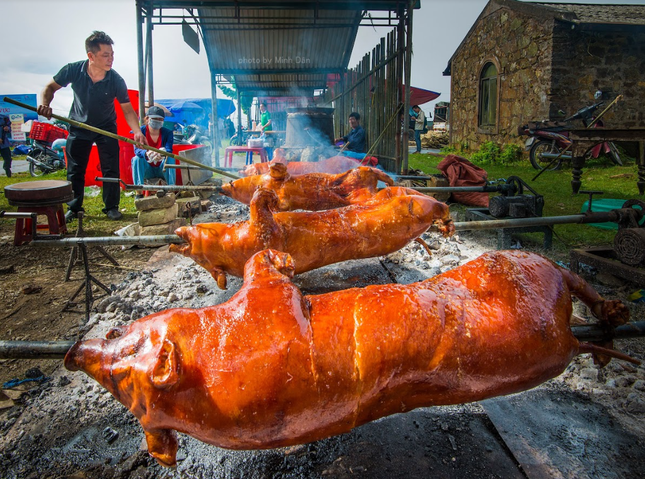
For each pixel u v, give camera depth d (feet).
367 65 39.70
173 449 5.51
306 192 14.42
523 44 49.75
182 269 15.17
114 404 8.60
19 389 9.21
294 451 7.18
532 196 17.61
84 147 23.11
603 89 46.65
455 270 6.20
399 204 11.11
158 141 25.86
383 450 7.18
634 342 10.34
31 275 16.10
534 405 8.14
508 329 5.43
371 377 5.17
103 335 11.31
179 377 4.83
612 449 7.16
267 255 6.07
